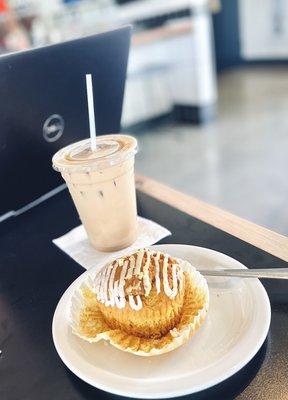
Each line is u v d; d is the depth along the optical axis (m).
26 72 0.35
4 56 0.33
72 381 0.24
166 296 0.25
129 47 0.45
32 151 0.41
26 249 0.40
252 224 0.38
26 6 2.12
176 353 0.24
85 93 0.42
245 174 1.46
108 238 0.36
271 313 0.26
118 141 0.36
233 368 0.22
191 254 0.32
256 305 0.25
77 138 0.45
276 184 1.34
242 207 1.23
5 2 2.00
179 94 2.27
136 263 0.27
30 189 0.45
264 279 0.30
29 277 0.35
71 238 0.40
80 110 0.43
